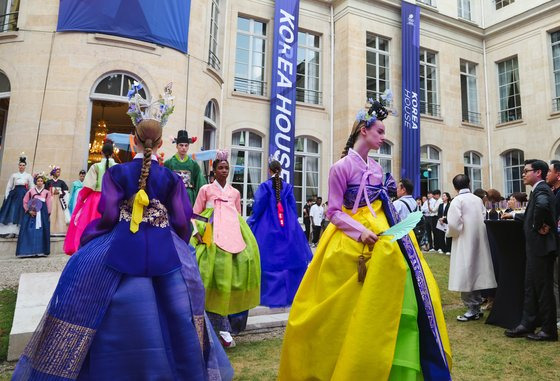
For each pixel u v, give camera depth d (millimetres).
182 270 2057
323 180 14789
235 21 13805
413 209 4762
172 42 10133
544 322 3846
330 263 2078
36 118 9258
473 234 4652
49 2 9602
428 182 16875
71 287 1820
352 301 1953
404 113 15578
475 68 18641
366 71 15555
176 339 1895
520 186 17031
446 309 5414
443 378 1877
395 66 16156
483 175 17875
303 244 4797
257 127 13742
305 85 15203
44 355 1727
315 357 1975
